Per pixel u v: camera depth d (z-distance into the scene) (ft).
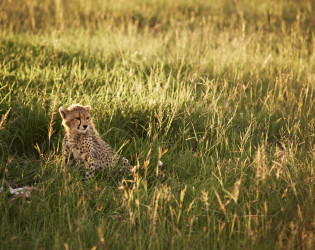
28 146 33.88
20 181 28.68
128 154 33.12
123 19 70.95
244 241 21.63
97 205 25.04
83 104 36.63
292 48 55.16
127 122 35.27
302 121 36.50
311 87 40.96
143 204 24.57
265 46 56.75
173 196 25.07
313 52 51.24
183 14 77.51
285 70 48.42
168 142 33.47
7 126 32.83
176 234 22.84
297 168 28.25
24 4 71.46
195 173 30.53
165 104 35.83
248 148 33.32
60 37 54.29
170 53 52.21
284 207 24.95
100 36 59.93
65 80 41.88
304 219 23.43
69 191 25.43
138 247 21.70
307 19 75.20
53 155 30.07
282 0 84.58
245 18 75.05
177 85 39.73
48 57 47.34
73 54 49.55
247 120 36.86
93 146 30.42
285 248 21.29
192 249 21.27
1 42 49.26
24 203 24.72
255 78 44.45
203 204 25.58
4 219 23.17
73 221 23.47
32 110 34.73
